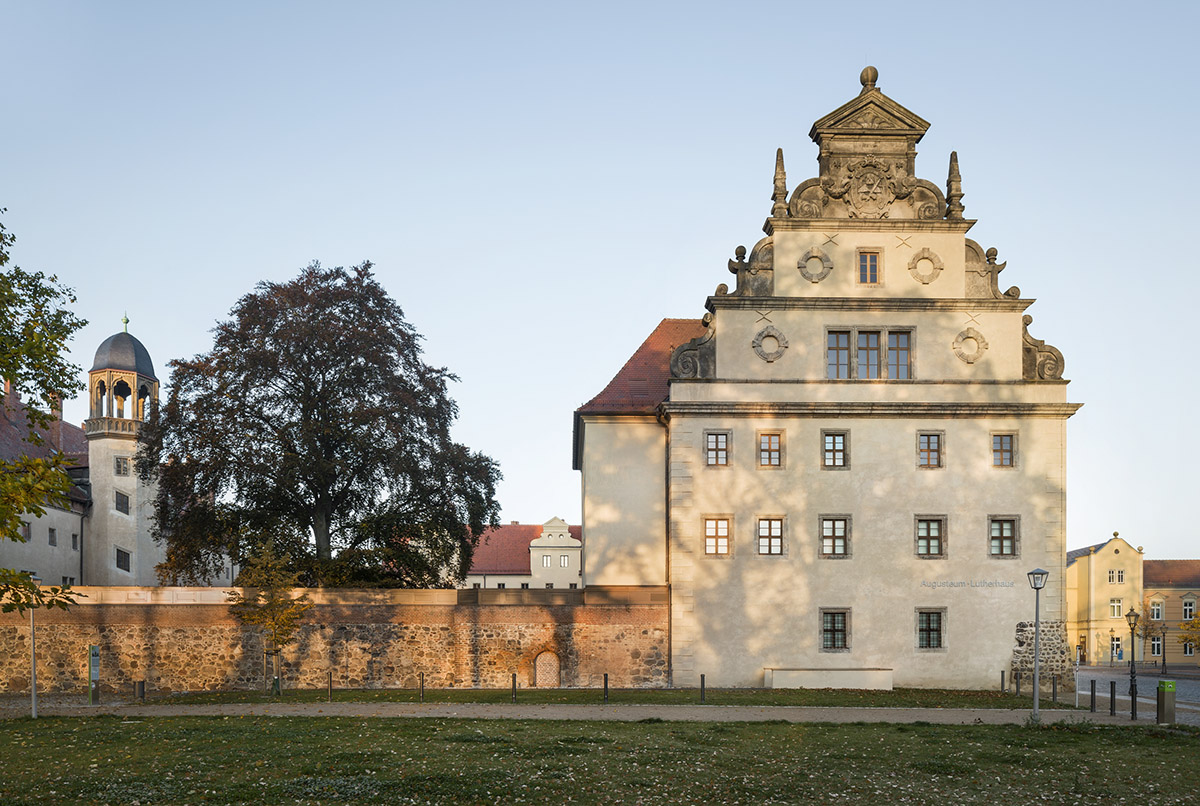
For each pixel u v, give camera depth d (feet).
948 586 133.39
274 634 119.34
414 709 97.66
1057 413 135.95
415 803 54.54
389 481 147.33
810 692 123.03
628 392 147.64
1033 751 73.97
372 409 143.02
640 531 142.72
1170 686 92.58
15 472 48.01
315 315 147.95
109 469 223.92
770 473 133.80
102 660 128.26
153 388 236.43
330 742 72.59
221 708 99.19
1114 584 359.25
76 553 220.02
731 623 131.75
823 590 132.67
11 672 126.62
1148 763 69.72
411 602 131.64
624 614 132.57
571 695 115.96
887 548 133.59
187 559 146.41
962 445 135.54
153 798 54.24
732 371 135.23
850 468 134.51
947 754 72.13
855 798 58.08
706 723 87.71
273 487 143.54
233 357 144.36
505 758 66.85
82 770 61.57
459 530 153.38
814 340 136.15
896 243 138.00
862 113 139.03
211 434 139.33
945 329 136.98
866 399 135.54
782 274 136.67
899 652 132.26
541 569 360.28
